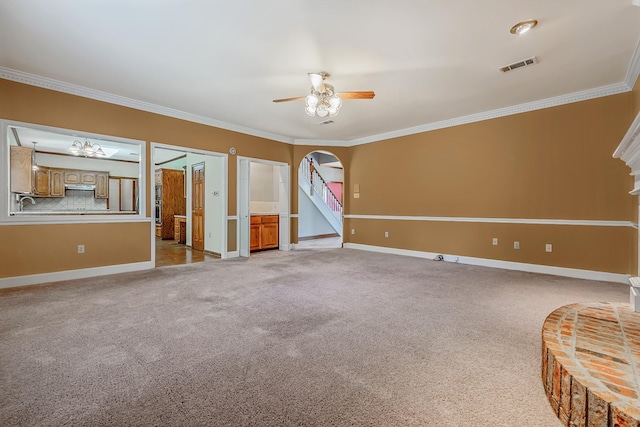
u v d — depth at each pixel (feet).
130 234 14.67
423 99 14.17
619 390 3.96
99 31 8.82
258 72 11.48
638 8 7.69
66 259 12.89
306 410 4.78
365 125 18.76
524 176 14.97
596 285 12.16
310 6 7.70
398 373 5.85
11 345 6.84
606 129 12.76
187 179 23.99
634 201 12.20
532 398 5.11
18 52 10.06
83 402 4.92
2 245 11.51
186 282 12.57
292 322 8.33
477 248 16.62
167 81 12.33
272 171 25.13
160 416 4.61
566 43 9.38
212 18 8.20
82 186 27.48
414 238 19.38
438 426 4.46
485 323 8.28
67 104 12.74
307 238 29.55
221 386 5.39
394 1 7.49
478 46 9.57
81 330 7.68
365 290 11.45
